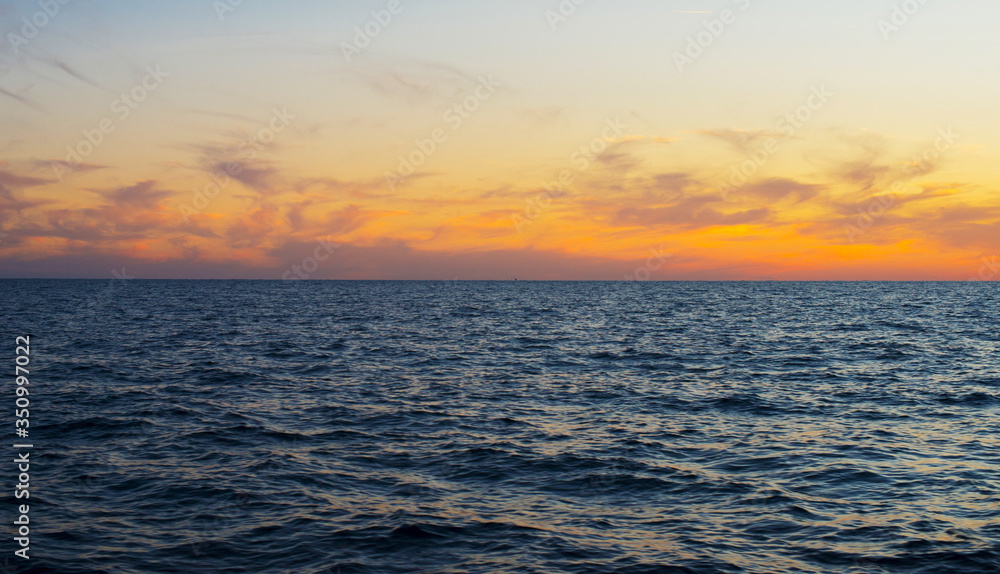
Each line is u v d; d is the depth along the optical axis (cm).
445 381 2850
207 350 3894
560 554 1107
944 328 5550
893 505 1337
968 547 1129
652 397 2477
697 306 9519
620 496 1397
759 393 2552
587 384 2773
